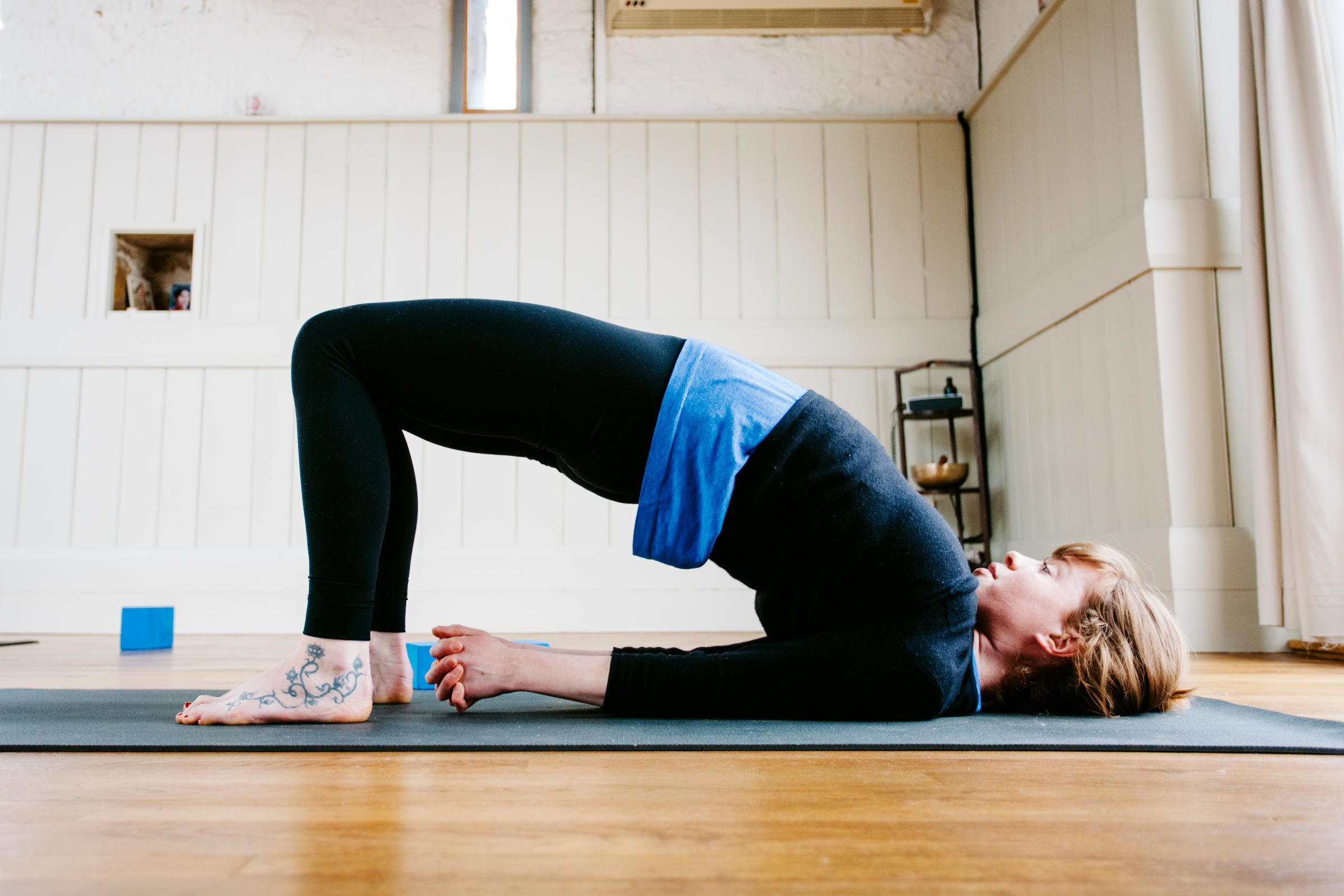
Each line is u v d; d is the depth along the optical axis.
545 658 1.17
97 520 3.62
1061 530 3.09
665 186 3.85
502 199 3.82
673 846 0.62
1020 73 3.39
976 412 3.50
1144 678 1.21
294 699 1.11
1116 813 0.72
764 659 1.15
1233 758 0.95
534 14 3.96
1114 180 2.76
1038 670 1.24
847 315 3.82
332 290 3.76
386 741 0.99
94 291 3.72
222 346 3.70
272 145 3.80
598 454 1.15
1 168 3.76
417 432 1.28
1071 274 2.99
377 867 0.58
